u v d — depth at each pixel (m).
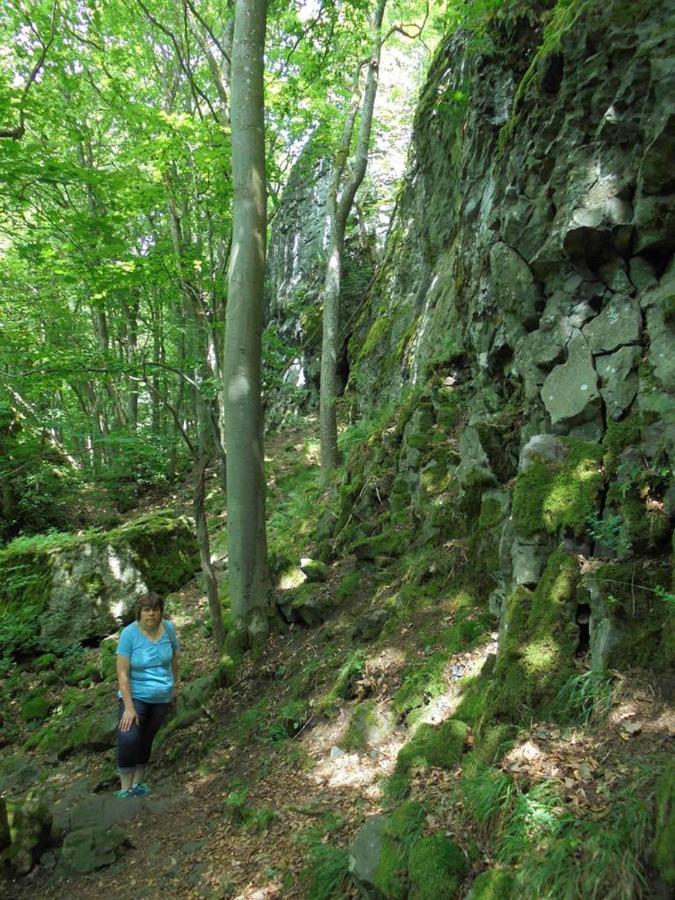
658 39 4.54
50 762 6.15
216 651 7.24
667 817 2.38
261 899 3.49
